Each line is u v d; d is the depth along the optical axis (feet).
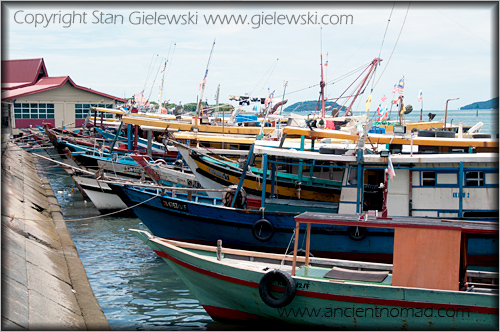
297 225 41.11
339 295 38.60
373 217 41.34
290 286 39.32
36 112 203.10
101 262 61.00
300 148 63.41
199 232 59.72
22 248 49.65
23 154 140.77
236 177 69.10
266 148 58.39
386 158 53.62
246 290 41.52
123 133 148.97
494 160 52.29
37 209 79.82
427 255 37.70
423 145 62.23
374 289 37.91
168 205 60.95
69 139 120.16
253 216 56.24
